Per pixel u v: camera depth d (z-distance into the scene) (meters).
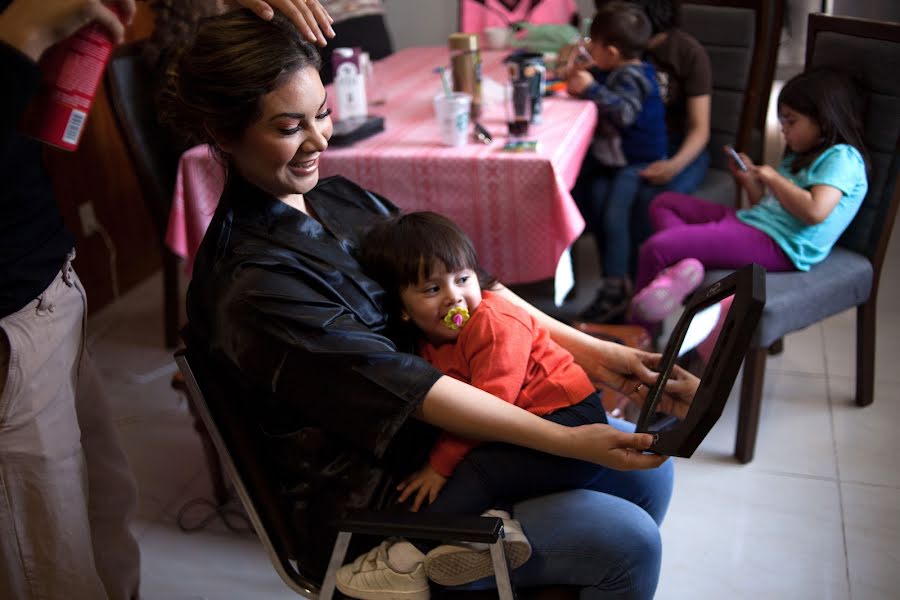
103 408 1.60
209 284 1.18
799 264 2.19
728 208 2.51
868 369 2.36
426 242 1.30
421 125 2.49
